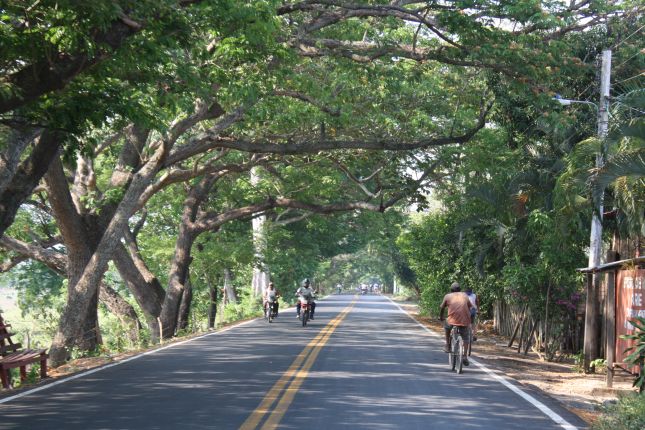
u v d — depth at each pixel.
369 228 60.88
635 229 19.41
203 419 10.70
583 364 22.02
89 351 25.75
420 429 10.20
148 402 12.26
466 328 17.84
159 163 24.77
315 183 37.38
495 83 27.67
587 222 23.59
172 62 16.09
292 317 43.38
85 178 28.25
